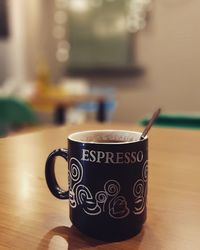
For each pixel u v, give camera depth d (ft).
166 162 1.43
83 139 0.85
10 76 9.09
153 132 2.16
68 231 0.80
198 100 7.57
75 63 8.62
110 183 0.74
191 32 7.42
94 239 0.76
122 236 0.75
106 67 8.29
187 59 7.55
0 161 1.44
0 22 8.68
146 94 8.05
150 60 7.89
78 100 5.30
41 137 1.99
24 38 8.98
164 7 7.59
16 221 0.86
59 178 1.18
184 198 1.02
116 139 0.88
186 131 2.21
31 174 1.26
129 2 7.85
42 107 5.26
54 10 8.69
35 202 0.99
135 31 7.91
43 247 0.73
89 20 8.32
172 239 0.76
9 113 4.45
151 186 1.13
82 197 0.76
